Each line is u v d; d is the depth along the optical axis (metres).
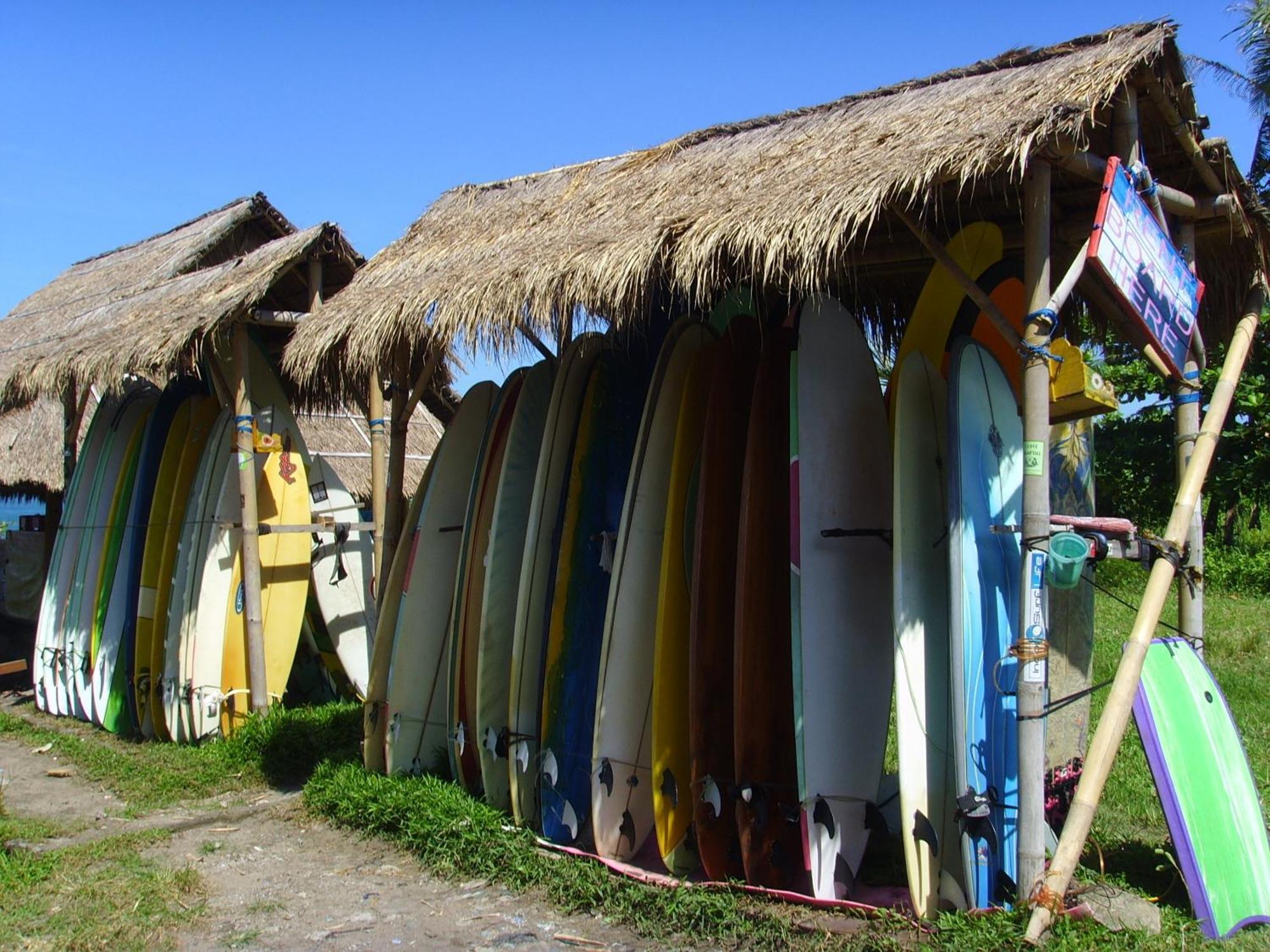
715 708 4.23
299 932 4.01
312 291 7.17
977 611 3.75
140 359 6.98
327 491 8.10
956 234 4.88
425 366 6.04
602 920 4.03
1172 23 3.77
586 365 5.19
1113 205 3.56
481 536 5.32
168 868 4.69
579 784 4.78
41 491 10.03
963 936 3.36
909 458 3.90
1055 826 4.58
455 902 4.25
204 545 6.92
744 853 3.97
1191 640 4.44
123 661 7.50
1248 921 3.63
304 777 6.14
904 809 3.61
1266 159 12.32
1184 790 3.76
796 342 4.48
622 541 4.58
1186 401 4.48
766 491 4.23
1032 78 4.07
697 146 5.66
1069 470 5.04
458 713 5.26
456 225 6.41
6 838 5.09
